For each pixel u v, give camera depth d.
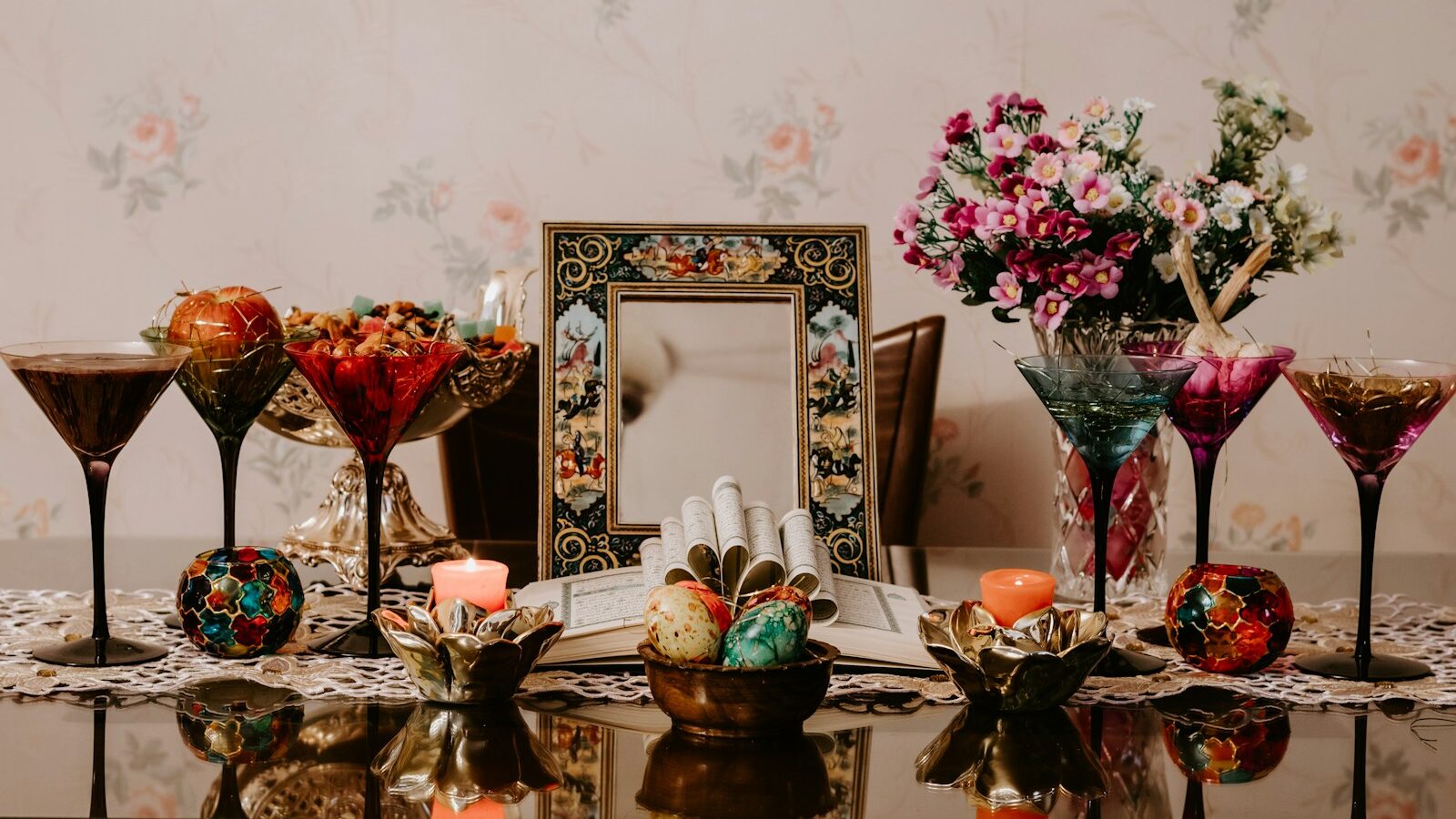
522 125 2.13
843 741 0.82
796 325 1.21
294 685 0.91
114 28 2.12
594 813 0.69
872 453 1.19
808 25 2.12
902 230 1.24
